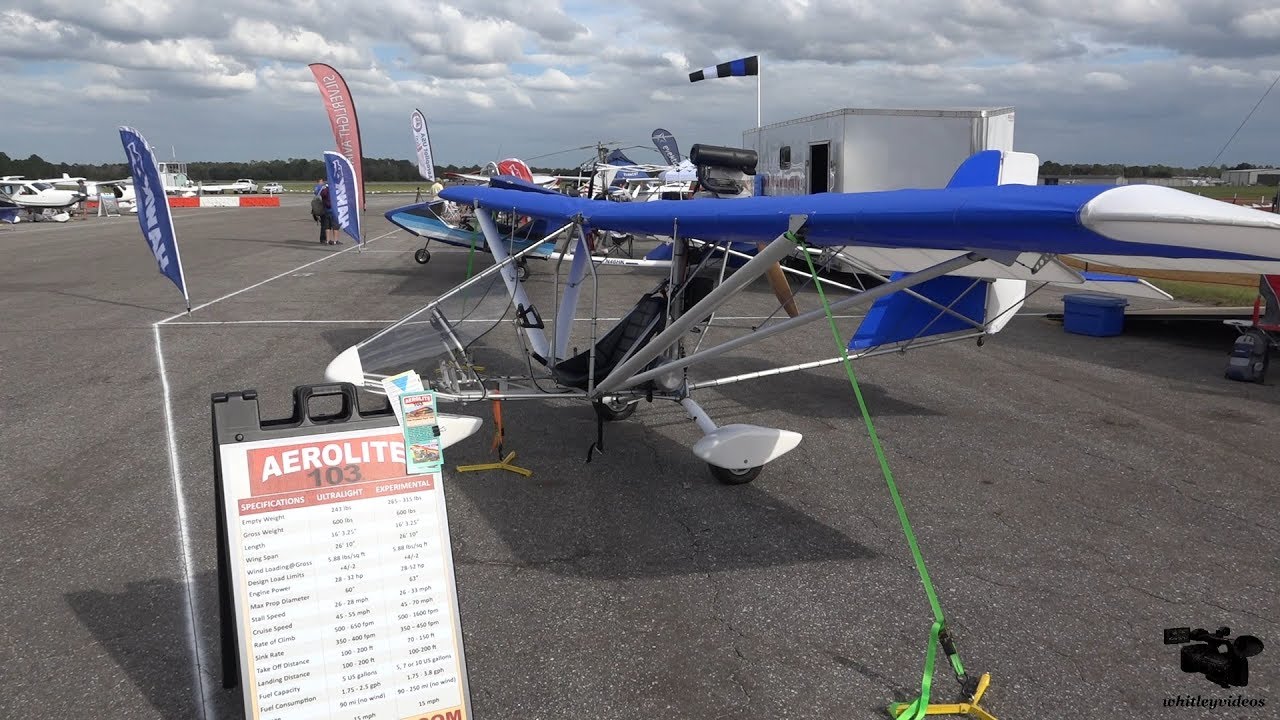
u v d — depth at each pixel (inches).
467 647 120.6
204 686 110.7
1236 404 254.5
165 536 156.3
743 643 122.6
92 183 1521.9
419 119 1039.0
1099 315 356.8
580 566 147.0
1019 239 103.1
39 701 107.4
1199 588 140.6
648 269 616.7
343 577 90.0
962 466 200.4
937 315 228.2
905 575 144.6
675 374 199.0
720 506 175.0
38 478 185.2
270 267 613.0
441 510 94.6
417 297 463.2
